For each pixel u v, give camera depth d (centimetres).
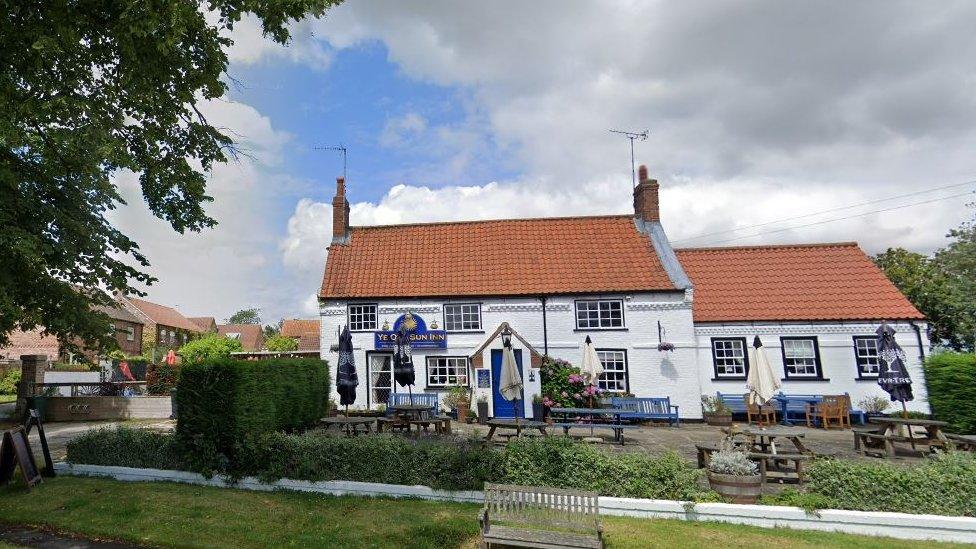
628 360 2083
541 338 2123
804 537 764
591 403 1925
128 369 3084
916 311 2055
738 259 2425
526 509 714
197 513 840
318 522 809
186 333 6444
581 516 690
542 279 2217
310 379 1594
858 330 2059
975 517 770
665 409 1888
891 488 812
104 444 1095
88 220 1216
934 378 1456
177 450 1053
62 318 1195
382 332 2141
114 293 1298
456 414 1995
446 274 2291
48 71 962
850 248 2406
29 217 1104
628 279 2173
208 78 1054
